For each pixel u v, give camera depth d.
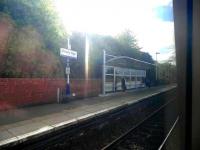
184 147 3.04
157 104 18.34
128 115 12.59
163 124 9.89
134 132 8.91
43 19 14.31
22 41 12.58
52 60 15.05
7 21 11.81
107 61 20.61
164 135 8.50
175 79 3.19
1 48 11.27
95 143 7.84
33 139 6.96
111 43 25.95
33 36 13.45
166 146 6.19
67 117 9.53
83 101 15.28
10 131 7.27
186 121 3.01
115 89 22.38
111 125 10.16
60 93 14.52
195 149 2.95
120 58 23.44
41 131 7.32
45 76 14.17
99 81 19.53
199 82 2.95
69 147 7.41
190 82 2.98
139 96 18.92
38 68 13.66
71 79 15.79
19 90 11.62
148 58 36.34
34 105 12.63
